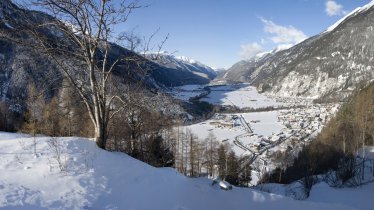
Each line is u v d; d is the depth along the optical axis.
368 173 33.47
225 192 10.90
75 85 11.65
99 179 9.14
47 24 10.66
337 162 41.53
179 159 38.25
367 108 50.22
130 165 10.89
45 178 8.59
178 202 9.39
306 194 29.03
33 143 11.10
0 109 27.89
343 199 24.97
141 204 8.41
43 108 20.83
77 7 10.58
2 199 7.04
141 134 20.66
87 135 22.52
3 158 9.66
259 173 56.19
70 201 7.62
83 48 11.27
